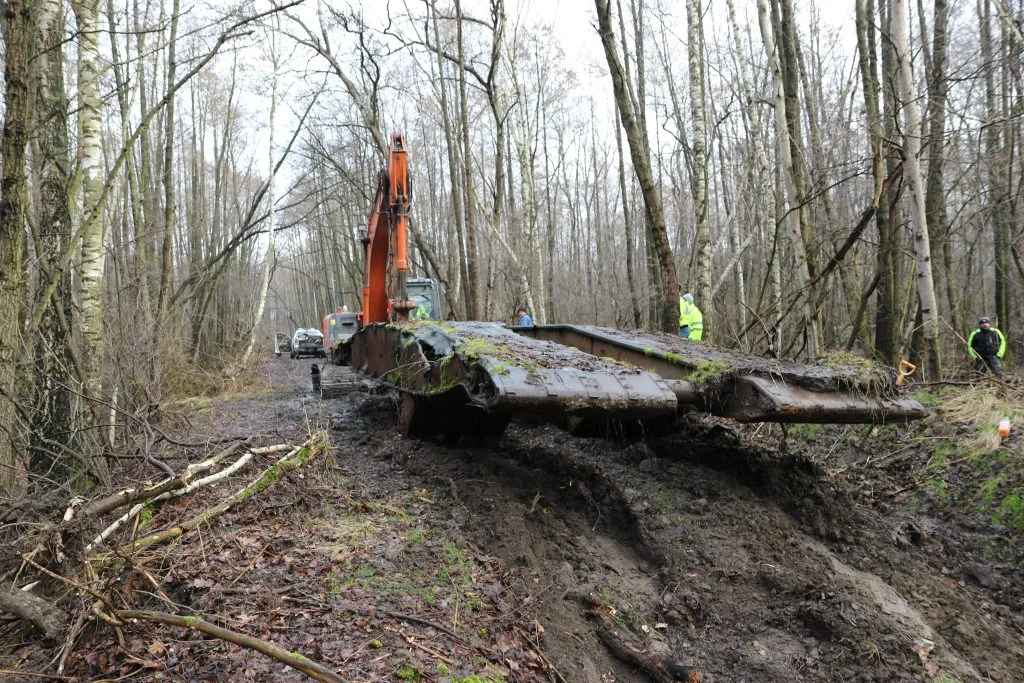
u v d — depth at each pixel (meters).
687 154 15.91
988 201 11.38
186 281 13.90
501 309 16.30
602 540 4.70
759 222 13.53
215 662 2.87
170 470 4.75
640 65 13.72
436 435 6.29
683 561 4.31
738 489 5.18
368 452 6.19
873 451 6.62
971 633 3.99
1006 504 5.26
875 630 3.70
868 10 8.58
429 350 5.84
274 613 3.24
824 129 13.90
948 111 8.55
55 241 5.53
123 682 2.74
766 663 3.55
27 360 5.05
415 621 3.28
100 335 6.35
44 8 5.46
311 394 11.80
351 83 15.11
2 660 3.06
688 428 6.45
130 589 3.34
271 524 4.31
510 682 3.02
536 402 4.01
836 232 8.12
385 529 4.25
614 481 5.22
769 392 4.49
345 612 3.27
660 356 5.50
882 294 9.81
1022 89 8.91
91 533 3.86
